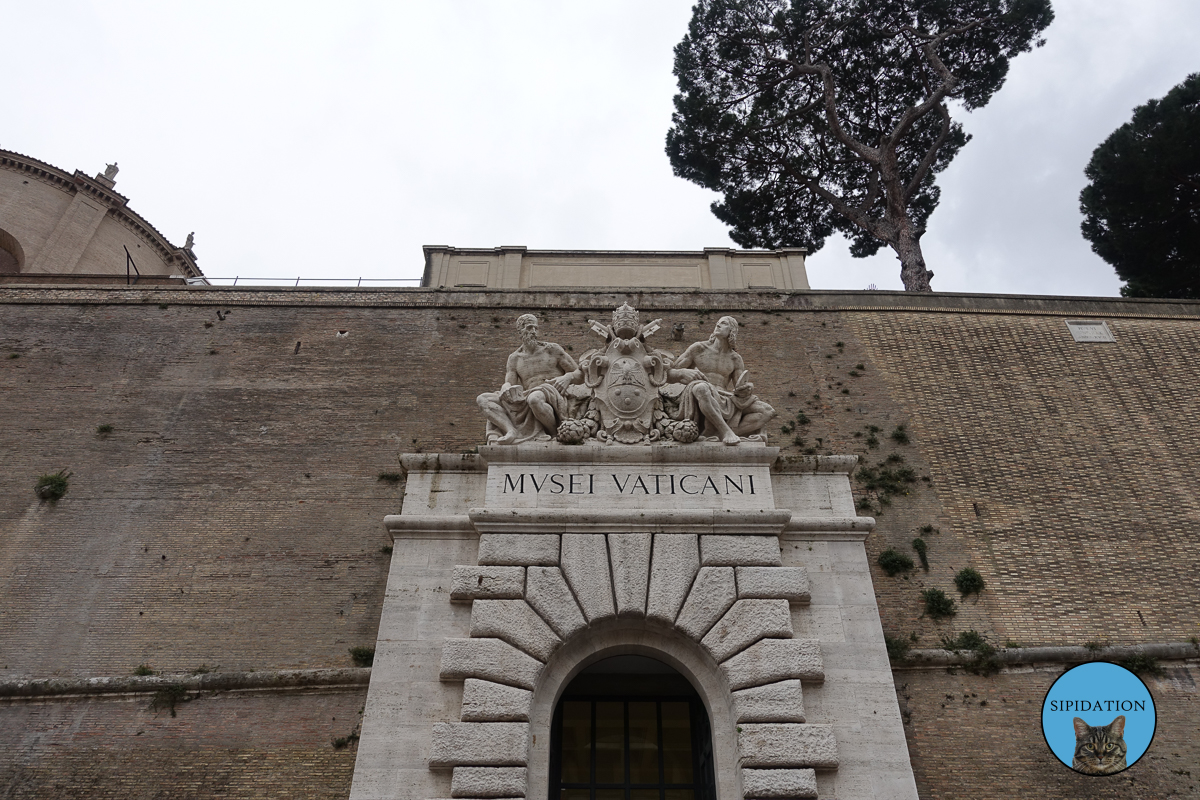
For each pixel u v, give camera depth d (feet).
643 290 62.80
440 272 67.67
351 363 57.47
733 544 39.63
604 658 39.70
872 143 97.50
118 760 40.04
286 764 39.88
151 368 57.21
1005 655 43.11
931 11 94.94
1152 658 43.37
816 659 36.68
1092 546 48.44
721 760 35.68
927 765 39.52
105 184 101.24
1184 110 84.53
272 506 49.44
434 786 34.09
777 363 58.08
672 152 98.73
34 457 52.01
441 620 38.01
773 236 100.68
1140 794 39.04
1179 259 89.71
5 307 60.80
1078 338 60.49
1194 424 55.01
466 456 42.34
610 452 41.78
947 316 61.72
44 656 43.47
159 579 46.32
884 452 52.49
